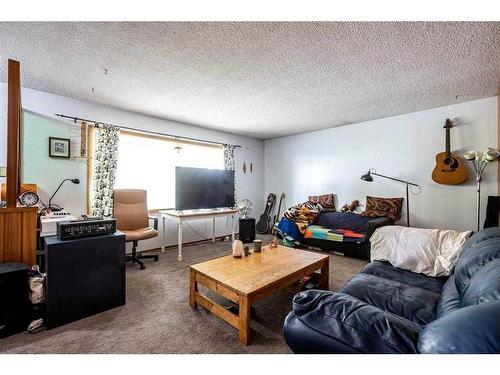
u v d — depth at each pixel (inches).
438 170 131.9
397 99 124.3
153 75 98.5
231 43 75.9
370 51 79.7
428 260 77.8
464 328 23.2
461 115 129.3
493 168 119.9
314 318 34.5
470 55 81.6
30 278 69.7
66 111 124.2
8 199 74.7
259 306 84.0
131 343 63.2
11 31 69.7
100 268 78.9
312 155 196.7
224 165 196.5
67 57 84.7
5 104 108.3
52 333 67.0
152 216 152.3
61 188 124.3
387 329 30.4
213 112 147.0
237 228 207.3
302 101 127.4
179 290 96.0
